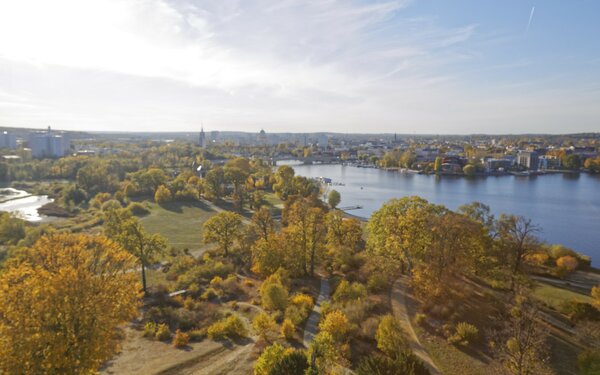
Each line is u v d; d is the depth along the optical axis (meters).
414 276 52.91
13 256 62.25
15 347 25.88
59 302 27.77
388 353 36.81
